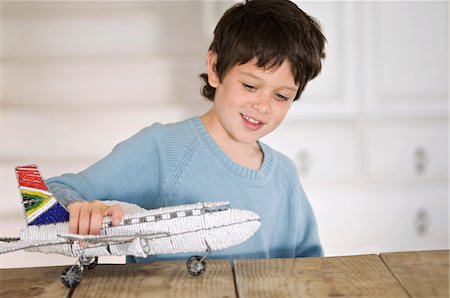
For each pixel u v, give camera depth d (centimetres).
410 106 223
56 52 216
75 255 89
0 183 219
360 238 228
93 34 215
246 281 88
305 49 112
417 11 220
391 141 224
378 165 225
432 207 229
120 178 117
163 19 215
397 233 229
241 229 89
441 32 222
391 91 222
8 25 214
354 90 221
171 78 218
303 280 89
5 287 89
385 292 84
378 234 229
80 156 220
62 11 214
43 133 218
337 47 218
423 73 223
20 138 218
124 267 95
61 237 83
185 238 89
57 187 103
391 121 223
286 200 131
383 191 227
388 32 220
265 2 116
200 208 91
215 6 214
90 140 220
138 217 90
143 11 215
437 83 223
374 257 98
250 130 116
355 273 91
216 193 122
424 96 223
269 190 126
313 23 122
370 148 224
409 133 224
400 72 222
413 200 228
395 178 226
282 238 131
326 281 88
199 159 123
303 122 221
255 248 122
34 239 89
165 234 87
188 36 216
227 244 90
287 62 110
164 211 91
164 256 115
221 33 116
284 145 221
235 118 116
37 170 91
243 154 126
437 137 226
